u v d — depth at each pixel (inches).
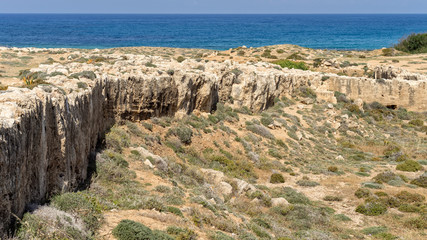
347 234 1001.5
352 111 2448.3
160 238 628.4
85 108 887.7
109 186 878.4
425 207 1179.9
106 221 673.0
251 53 3941.9
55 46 5354.3
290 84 2444.6
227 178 1246.9
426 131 2295.8
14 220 513.7
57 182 693.3
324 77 2669.8
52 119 675.4
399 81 2561.5
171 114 1551.4
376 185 1396.4
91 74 1099.9
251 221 983.6
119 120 1264.8
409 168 1635.1
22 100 573.0
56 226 554.6
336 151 1964.8
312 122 2194.9
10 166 497.0
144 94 1363.2
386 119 2484.0
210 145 1542.8
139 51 3826.3
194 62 2194.9
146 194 874.8
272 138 1831.9
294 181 1469.0
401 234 1002.7
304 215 1103.0
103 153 1022.4
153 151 1266.0
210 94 1759.4
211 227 809.5
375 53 4382.4
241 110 1984.5
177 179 1104.8
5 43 5565.9
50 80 962.7
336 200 1282.0
